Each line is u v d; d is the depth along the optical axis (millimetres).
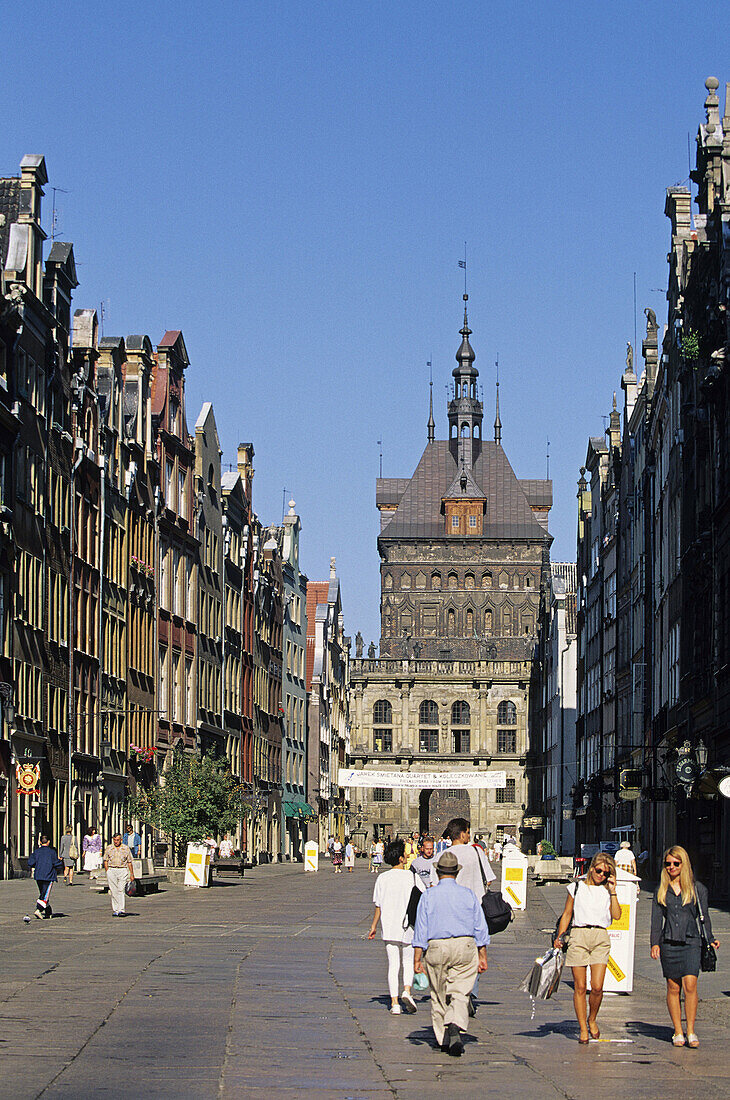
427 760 167500
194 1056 17094
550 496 191625
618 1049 18297
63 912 42562
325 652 141125
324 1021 20281
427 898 18016
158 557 80375
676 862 18766
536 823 151000
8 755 54875
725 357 49594
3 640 54562
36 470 59438
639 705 80188
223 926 38938
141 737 76250
